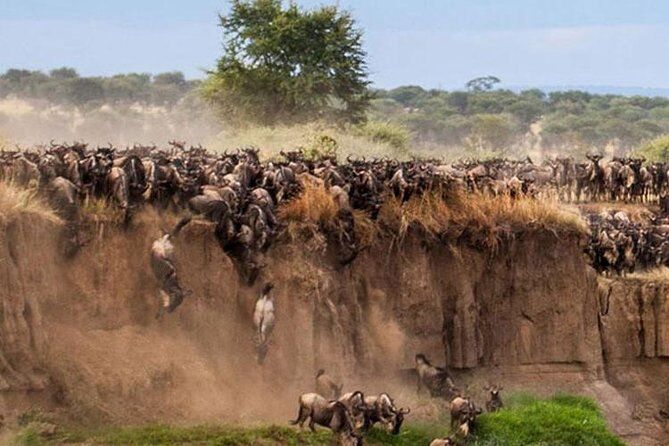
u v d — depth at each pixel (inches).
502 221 3602.4
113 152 3061.0
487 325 3570.4
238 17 6368.1
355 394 2780.5
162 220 2883.9
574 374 3703.3
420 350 3373.5
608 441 3134.8
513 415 3093.0
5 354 2522.1
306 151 4520.2
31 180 2723.9
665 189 5083.7
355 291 3250.5
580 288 3730.3
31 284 2615.7
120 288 2795.3
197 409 2760.8
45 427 2440.9
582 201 4972.9
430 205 3462.1
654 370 3978.8
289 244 3088.1
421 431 2930.6
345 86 6338.6
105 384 2650.1
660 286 4015.8
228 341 2945.4
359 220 3265.3
